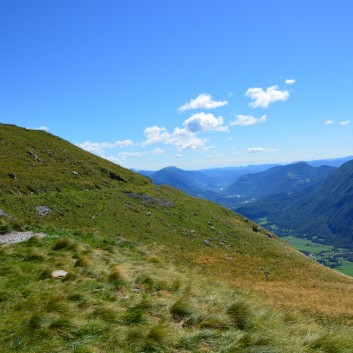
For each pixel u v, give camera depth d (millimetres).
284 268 60312
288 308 23234
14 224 27406
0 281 13516
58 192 62812
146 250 26922
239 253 66438
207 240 68375
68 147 96438
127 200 74188
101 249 23000
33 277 14383
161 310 11172
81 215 55688
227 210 102312
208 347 8852
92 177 81562
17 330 9305
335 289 45750
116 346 8633
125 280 14828
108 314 10273
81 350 8125
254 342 8914
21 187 58188
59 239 21984
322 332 10930
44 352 8297
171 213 77250
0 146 75312
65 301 11266
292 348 8977
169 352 8516
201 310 11828
